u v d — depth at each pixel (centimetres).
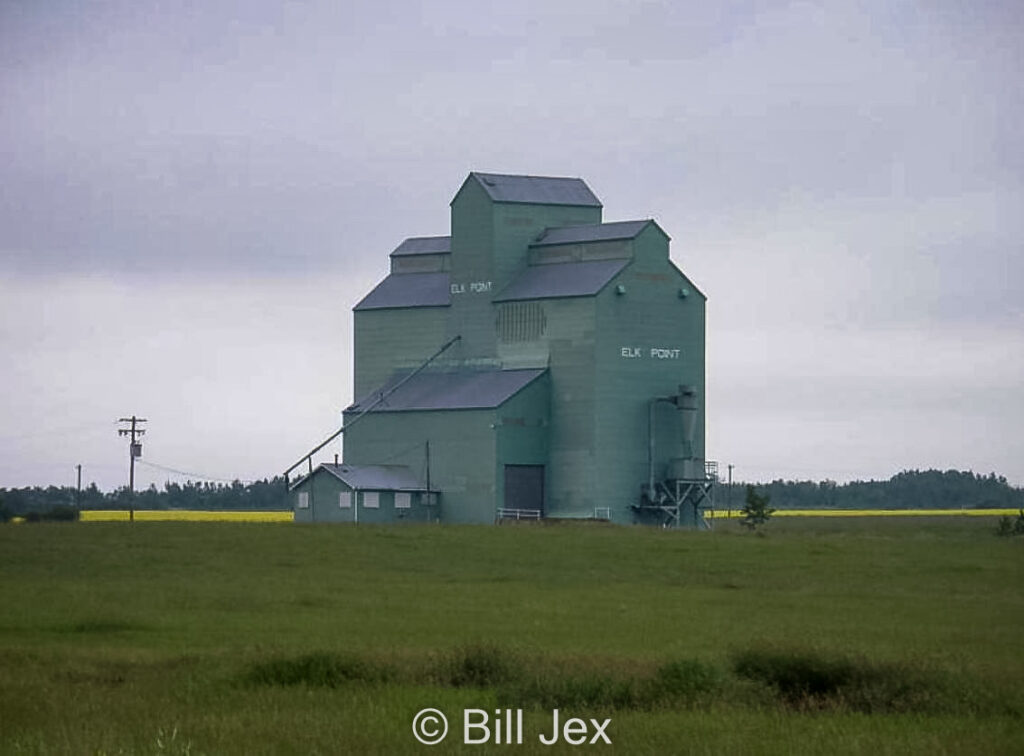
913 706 4400
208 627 6469
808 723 4122
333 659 4884
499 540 11325
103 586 8288
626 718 4162
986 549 11050
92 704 4356
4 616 6794
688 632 6306
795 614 7138
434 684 4694
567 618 6862
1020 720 4256
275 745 3738
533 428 15012
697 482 15075
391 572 9331
